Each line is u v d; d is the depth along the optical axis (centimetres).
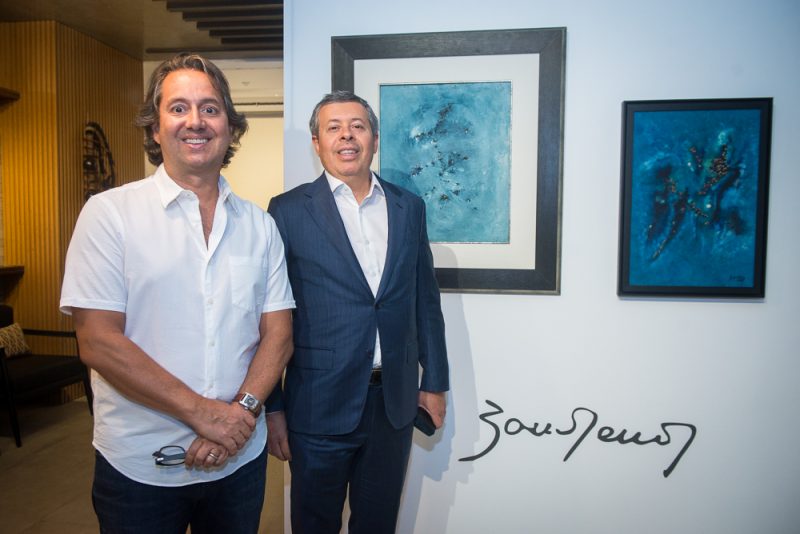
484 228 192
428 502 200
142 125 129
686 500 192
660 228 185
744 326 188
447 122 191
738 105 181
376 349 153
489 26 190
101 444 120
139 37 388
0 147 375
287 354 136
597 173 189
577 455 194
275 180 418
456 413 197
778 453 189
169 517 121
